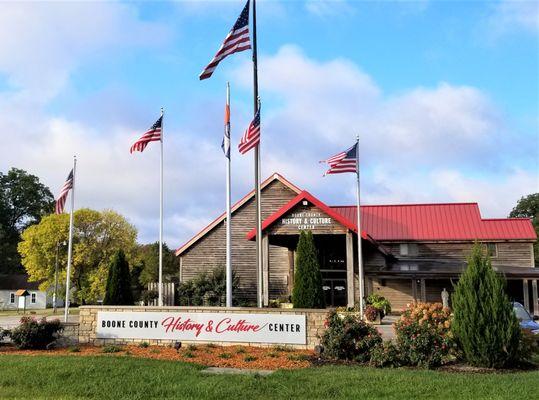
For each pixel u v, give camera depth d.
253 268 35.06
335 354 13.17
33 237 51.88
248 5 17.41
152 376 10.96
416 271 33.81
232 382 10.45
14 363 12.27
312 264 19.97
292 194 35.53
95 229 51.88
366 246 31.94
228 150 17.61
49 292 60.12
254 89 18.00
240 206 35.88
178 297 31.91
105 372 11.32
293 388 10.02
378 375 11.03
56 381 10.70
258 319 15.25
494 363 12.23
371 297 30.56
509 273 33.78
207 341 15.51
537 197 80.00
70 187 23.66
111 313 16.19
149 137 20.77
